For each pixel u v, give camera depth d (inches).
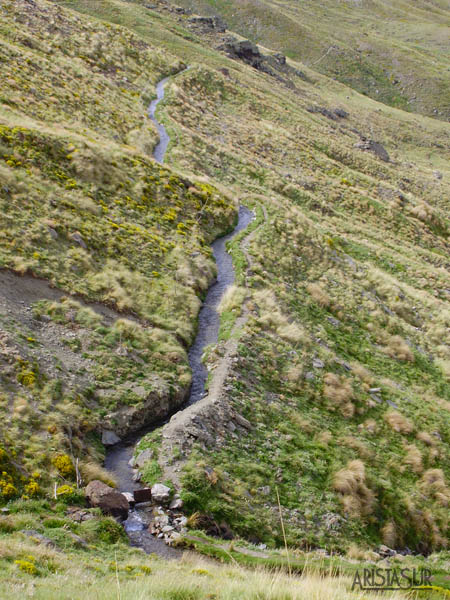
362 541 641.0
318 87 6063.0
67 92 1649.9
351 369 992.9
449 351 1256.2
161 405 713.6
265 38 7711.6
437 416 970.1
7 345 642.8
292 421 780.6
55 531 444.1
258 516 596.7
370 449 798.5
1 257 786.8
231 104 2800.2
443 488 792.3
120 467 604.7
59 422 591.5
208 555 499.5
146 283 966.4
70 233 951.6
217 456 646.5
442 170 4756.4
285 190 1902.1
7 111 1243.8
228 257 1236.5
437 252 2030.0
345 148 2915.8
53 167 1107.3
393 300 1376.7
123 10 3801.7
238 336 904.3
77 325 767.7
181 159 1678.2
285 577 406.3
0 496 473.1
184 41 3784.5
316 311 1148.5
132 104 2020.2
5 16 2142.0
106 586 332.2
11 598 276.2
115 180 1224.8
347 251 1622.8
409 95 7313.0
